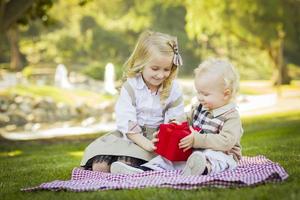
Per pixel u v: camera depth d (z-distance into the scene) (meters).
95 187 3.30
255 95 24.45
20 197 3.28
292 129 8.96
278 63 29.06
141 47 3.94
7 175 4.66
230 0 25.52
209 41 37.47
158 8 35.62
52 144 9.91
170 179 3.34
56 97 22.12
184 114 4.04
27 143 10.44
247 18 25.92
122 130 3.96
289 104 19.58
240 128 3.72
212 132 3.72
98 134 11.77
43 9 11.60
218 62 3.72
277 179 3.35
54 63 36.62
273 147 5.87
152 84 3.99
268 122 12.39
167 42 3.90
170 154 3.71
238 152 3.83
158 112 4.11
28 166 5.58
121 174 3.64
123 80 4.15
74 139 10.80
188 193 3.09
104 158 3.90
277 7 25.81
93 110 19.75
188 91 25.02
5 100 19.47
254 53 38.28
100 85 27.83
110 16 37.06
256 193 2.99
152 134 4.09
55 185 3.41
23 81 25.44
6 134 15.36
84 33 36.75
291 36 27.06
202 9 25.34
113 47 36.84
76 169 3.82
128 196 3.06
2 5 10.30
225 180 3.21
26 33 37.03
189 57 37.78
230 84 3.68
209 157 3.56
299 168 3.95
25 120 18.14
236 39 27.89
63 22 36.66
